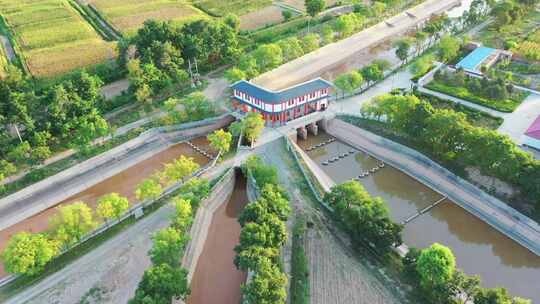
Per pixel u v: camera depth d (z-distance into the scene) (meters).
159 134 167.50
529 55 198.75
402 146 152.75
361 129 164.00
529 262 117.00
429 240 124.00
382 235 110.69
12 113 148.50
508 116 164.62
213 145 150.88
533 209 123.50
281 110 164.62
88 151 155.62
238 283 113.25
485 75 188.25
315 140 168.38
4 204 137.38
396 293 105.00
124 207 123.19
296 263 112.62
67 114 158.62
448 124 137.88
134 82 176.38
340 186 122.12
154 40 189.62
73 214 117.00
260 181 132.00
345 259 114.12
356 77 177.00
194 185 132.00
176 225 118.38
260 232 106.38
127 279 111.75
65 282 111.25
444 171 140.75
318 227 123.75
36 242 109.56
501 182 133.62
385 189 143.25
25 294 108.31
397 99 153.88
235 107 179.00
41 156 146.38
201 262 119.12
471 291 96.50
